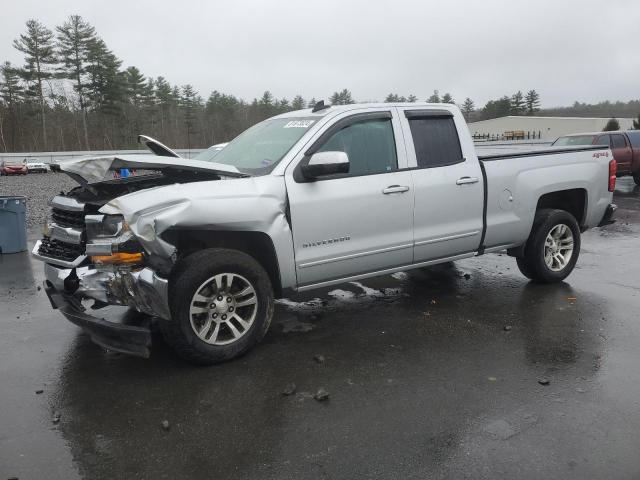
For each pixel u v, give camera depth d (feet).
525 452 9.54
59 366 13.60
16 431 10.53
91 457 9.64
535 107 347.56
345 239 15.11
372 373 12.86
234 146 17.22
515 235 18.81
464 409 11.09
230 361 13.62
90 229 12.64
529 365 13.16
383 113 16.14
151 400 11.69
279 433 10.31
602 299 18.38
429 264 17.20
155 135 271.90
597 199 20.72
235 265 13.20
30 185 92.32
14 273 24.00
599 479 8.77
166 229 12.19
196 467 9.30
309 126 15.29
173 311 12.62
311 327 16.12
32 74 222.28
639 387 11.94
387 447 9.78
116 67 230.27
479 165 17.67
